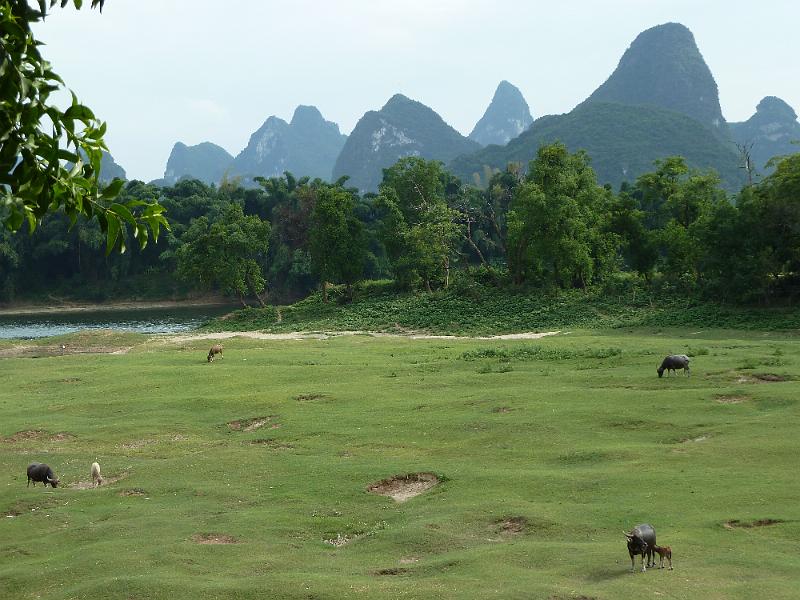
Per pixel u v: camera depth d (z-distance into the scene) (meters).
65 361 54.06
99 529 20.23
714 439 25.78
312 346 60.12
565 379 37.06
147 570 17.02
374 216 145.88
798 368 35.78
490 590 14.73
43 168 5.73
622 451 25.03
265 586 15.63
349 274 92.44
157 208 6.34
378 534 19.17
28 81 5.20
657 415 29.12
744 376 34.84
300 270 134.12
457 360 45.75
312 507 21.61
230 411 34.97
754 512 18.59
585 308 73.88
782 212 64.25
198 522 20.61
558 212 78.56
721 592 14.07
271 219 152.50
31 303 139.25
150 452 29.44
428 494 22.39
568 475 22.81
